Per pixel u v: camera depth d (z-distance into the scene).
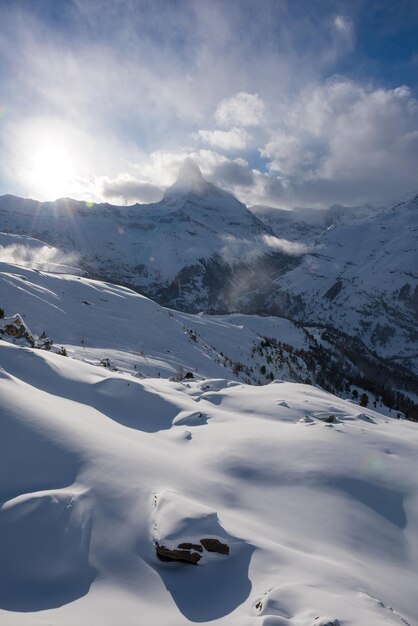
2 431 9.19
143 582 6.41
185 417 15.41
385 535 9.45
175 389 21.39
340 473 11.62
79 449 9.38
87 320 57.66
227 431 14.40
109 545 7.04
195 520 7.32
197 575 6.59
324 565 7.34
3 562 6.48
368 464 12.41
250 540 7.48
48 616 5.32
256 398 20.31
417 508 10.49
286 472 11.49
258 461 11.95
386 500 10.78
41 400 11.82
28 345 30.20
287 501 10.12
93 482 8.36
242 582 6.45
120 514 7.67
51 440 9.44
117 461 9.23
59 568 6.55
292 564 7.01
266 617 5.20
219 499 9.48
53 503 7.51
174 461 10.82
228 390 22.16
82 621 5.21
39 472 8.55
